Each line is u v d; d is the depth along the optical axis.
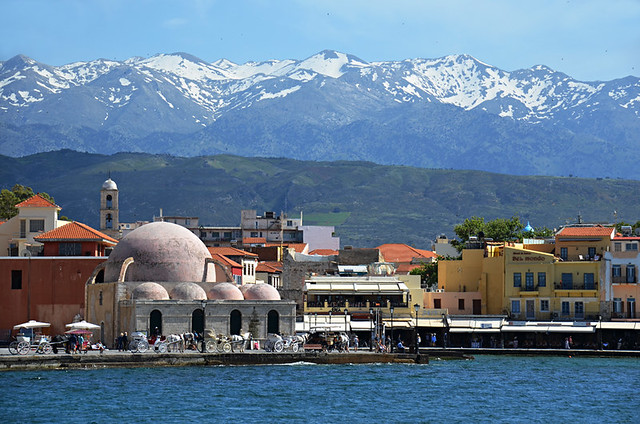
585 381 171.50
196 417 129.50
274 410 135.75
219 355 185.75
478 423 129.75
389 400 146.25
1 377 162.12
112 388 151.62
